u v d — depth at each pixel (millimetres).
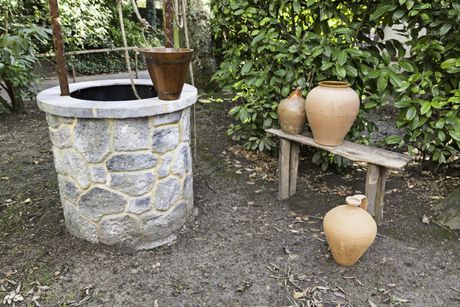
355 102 2229
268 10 2836
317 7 2633
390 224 2330
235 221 2373
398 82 2340
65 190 2086
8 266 1940
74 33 7156
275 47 2754
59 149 2002
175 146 2088
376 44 2701
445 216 2361
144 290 1782
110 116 1806
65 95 2072
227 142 3814
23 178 2984
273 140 3236
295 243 2146
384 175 2189
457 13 2115
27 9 6258
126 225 2053
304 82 2713
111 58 8320
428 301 1723
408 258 2014
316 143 2377
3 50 2375
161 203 2098
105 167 1927
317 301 1717
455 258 2018
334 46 2539
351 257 1883
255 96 3125
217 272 1906
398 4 2326
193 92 2203
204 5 5426
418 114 2475
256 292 1774
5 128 4238
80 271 1907
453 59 2277
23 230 2260
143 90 2572
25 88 4719
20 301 1714
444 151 2604
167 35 2410
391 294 1764
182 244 2139
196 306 1690
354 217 1846
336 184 2887
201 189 2812
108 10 7977
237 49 3189
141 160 1952
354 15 2688
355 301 1720
